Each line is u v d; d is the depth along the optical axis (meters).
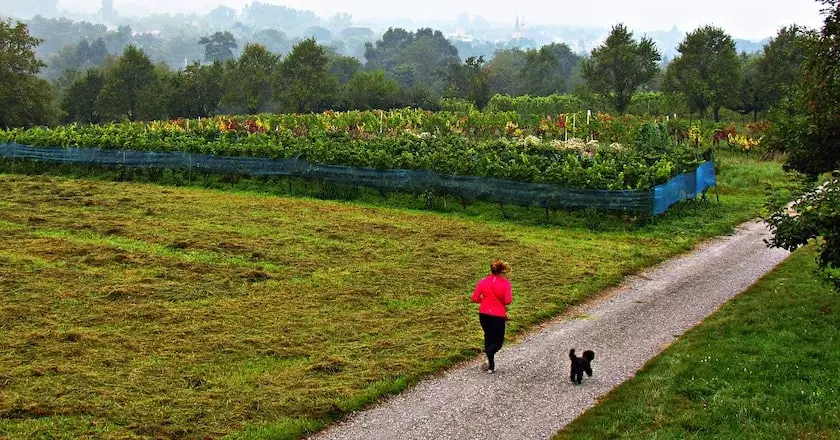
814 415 10.88
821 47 17.19
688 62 68.75
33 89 78.62
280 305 17.00
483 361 13.90
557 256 22.00
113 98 90.06
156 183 36.31
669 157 31.94
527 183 27.92
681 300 17.67
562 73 168.12
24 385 12.22
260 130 53.50
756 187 34.66
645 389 12.16
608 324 16.03
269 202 30.67
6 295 17.19
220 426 11.02
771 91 66.94
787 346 13.61
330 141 38.12
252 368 13.31
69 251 21.39
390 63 176.12
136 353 13.88
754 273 19.80
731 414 11.08
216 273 19.56
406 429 11.11
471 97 89.50
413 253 22.14
